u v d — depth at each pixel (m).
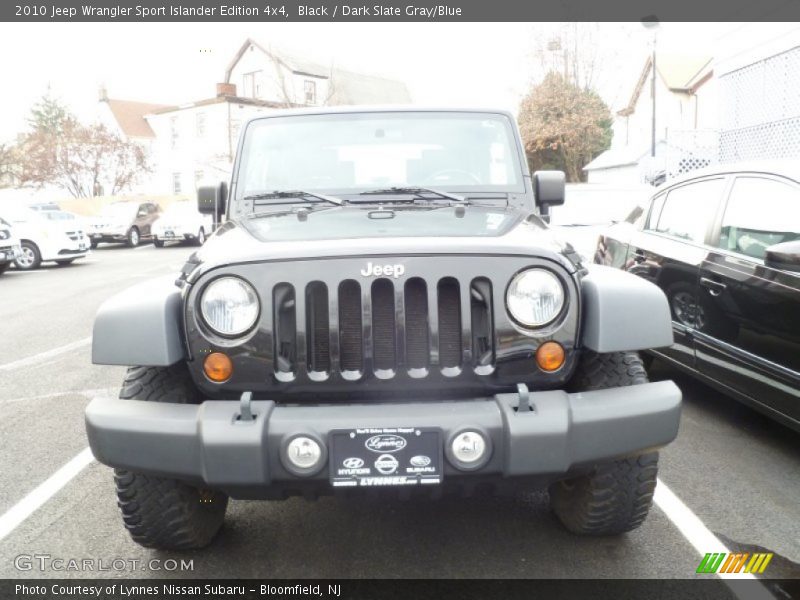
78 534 3.21
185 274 2.66
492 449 2.37
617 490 2.78
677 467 3.88
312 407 2.41
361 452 2.35
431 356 2.49
